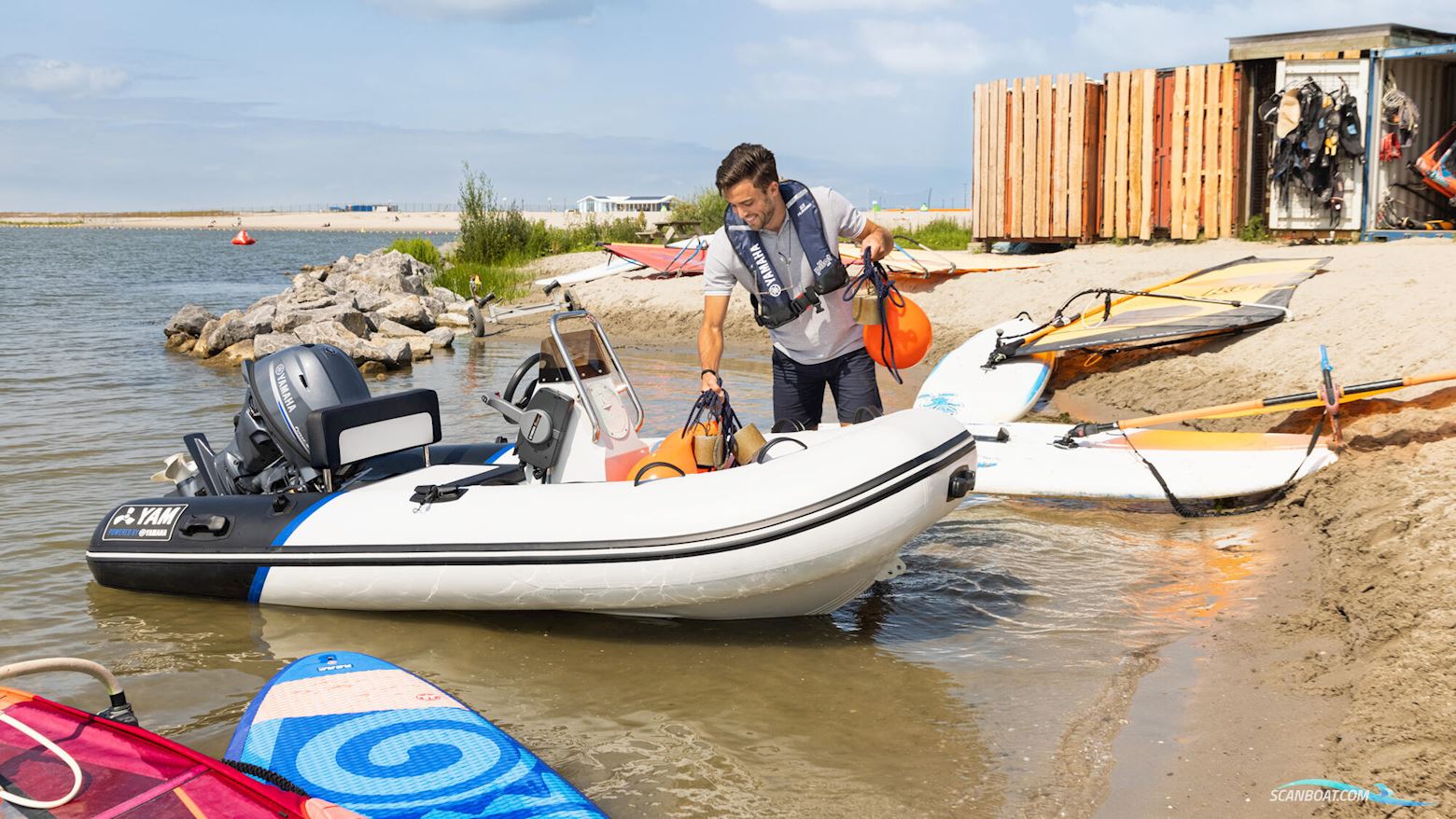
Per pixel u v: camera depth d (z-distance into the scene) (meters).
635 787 3.62
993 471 6.90
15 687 4.43
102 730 3.29
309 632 5.05
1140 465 6.84
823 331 5.12
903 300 5.08
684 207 28.14
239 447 5.82
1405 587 4.36
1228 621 4.74
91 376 13.02
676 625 5.03
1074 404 9.58
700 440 4.98
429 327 18.47
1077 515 6.62
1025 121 16.73
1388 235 13.58
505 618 5.19
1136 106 15.66
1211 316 9.53
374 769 3.41
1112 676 4.25
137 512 5.59
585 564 4.64
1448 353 7.38
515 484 5.33
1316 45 14.04
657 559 4.53
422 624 5.13
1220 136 14.98
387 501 5.14
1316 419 7.26
